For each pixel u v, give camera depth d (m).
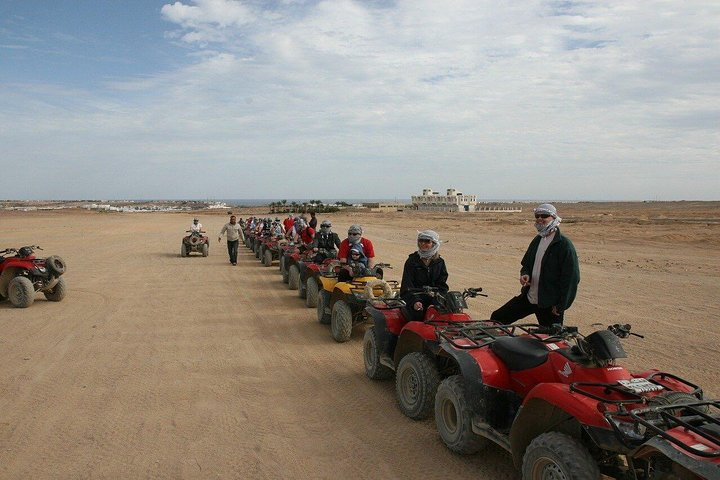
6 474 4.45
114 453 4.84
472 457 4.80
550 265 5.79
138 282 15.38
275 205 122.62
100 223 55.09
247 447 4.98
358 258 9.47
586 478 3.38
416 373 5.50
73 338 8.88
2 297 12.02
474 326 5.41
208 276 16.94
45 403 6.02
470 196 140.88
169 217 78.06
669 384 4.07
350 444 5.05
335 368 7.41
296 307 11.81
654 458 3.24
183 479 4.39
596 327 9.22
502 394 4.59
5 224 49.47
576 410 3.52
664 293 12.63
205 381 6.82
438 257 6.52
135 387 6.57
